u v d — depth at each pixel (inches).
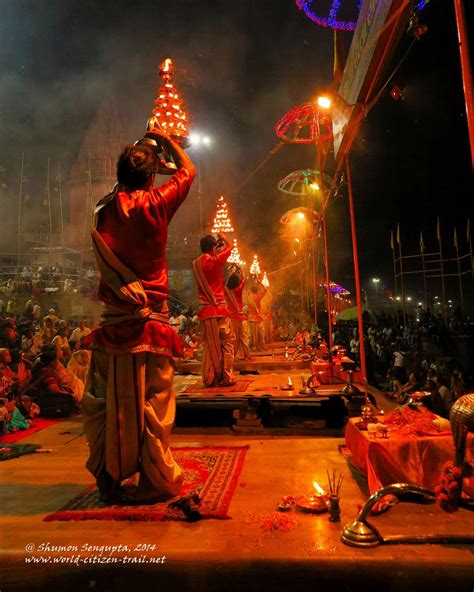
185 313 757.3
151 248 122.5
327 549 89.9
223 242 266.8
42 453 177.9
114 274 118.4
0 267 1022.4
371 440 120.9
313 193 553.9
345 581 86.5
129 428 116.8
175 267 1186.0
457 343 604.4
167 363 125.0
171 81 151.3
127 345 117.3
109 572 90.5
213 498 119.6
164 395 122.7
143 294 118.4
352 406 220.7
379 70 172.1
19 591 90.7
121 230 119.7
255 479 136.3
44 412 264.2
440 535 92.7
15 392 261.4
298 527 100.4
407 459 118.3
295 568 87.6
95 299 843.4
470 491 107.7
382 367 663.8
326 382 248.5
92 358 126.4
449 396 366.6
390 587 85.6
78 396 277.7
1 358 256.7
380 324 919.0
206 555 89.8
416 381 413.7
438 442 119.3
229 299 379.2
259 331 528.4
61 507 117.3
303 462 152.6
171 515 107.2
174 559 90.0
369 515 104.6
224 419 248.1
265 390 242.2
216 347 258.7
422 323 764.0
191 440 202.8
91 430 122.3
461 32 92.4
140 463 118.7
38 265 1054.4
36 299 800.3
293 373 350.3
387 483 117.0
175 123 148.6
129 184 124.0
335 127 268.2
